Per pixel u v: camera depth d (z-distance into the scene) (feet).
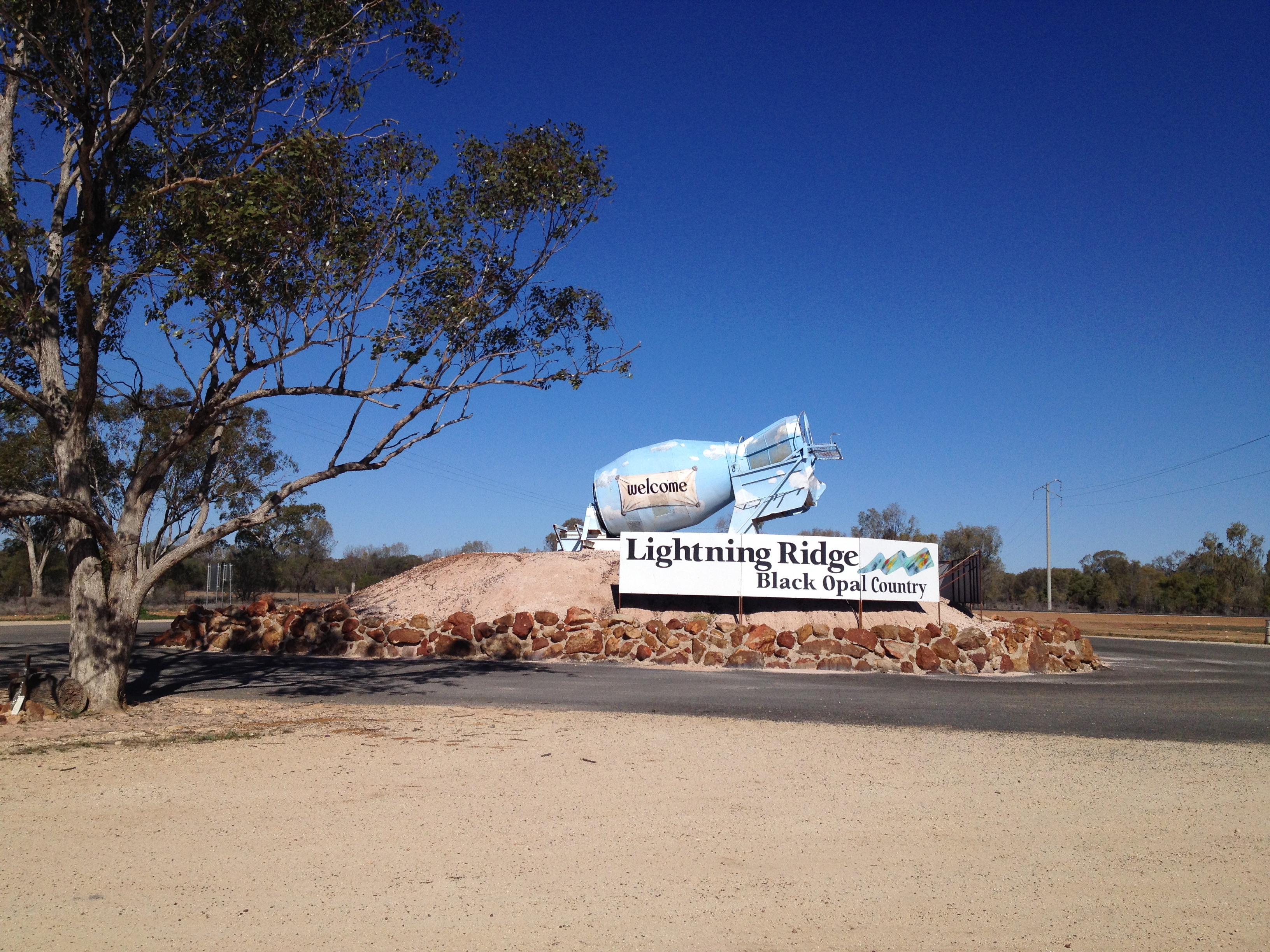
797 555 71.82
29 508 37.81
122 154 46.21
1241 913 18.39
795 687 54.80
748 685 55.06
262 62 45.44
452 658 67.41
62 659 63.82
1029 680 63.00
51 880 19.07
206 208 38.75
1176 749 36.73
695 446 83.30
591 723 39.63
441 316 44.65
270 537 156.15
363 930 16.65
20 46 43.50
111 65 45.01
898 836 23.09
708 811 25.09
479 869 20.02
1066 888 19.66
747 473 81.71
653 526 84.79
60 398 43.37
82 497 42.24
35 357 45.27
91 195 41.50
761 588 71.31
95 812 24.25
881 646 66.59
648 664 66.08
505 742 34.60
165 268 39.32
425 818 23.85
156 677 55.06
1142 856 21.91
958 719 43.29
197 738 34.91
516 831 22.84
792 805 25.85
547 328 48.83
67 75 40.34
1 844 21.50
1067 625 74.02
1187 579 273.13
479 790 26.91
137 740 34.60
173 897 18.13
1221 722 44.68
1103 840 23.20
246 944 15.97
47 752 32.19
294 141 40.91
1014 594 287.07
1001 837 23.26
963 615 79.92
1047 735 39.37
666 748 33.96
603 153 47.19
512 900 18.26
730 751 33.71
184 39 44.47
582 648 67.46
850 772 30.37
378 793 26.40
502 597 75.61
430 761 30.81
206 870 19.74
